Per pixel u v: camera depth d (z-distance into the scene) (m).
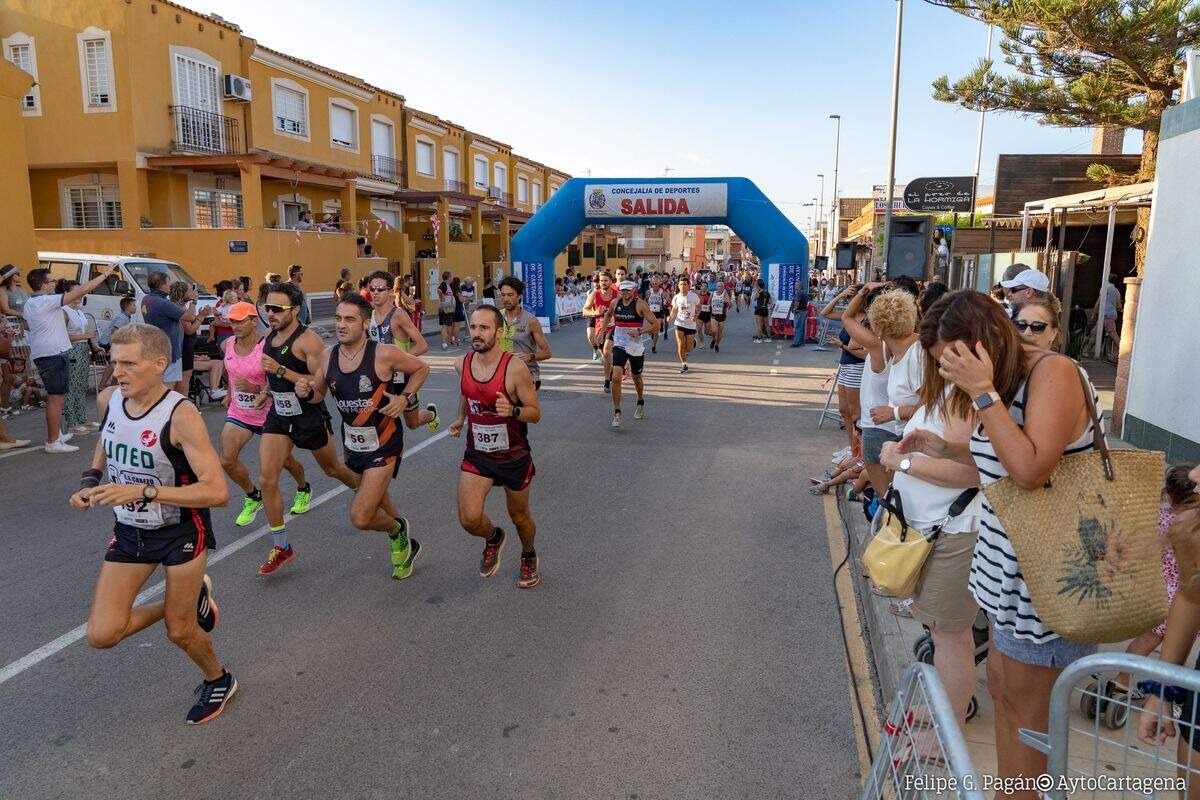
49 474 7.62
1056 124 14.51
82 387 9.36
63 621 4.55
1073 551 2.19
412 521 6.33
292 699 3.77
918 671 2.17
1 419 8.60
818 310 21.75
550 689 3.86
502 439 4.64
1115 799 2.69
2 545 5.75
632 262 77.12
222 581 5.12
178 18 20.94
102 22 19.64
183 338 10.07
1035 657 2.36
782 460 8.36
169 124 20.98
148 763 3.28
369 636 4.39
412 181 33.03
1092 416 2.27
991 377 2.28
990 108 14.34
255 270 20.23
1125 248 18.72
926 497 3.04
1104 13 11.55
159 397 3.29
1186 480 2.94
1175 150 7.26
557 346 19.78
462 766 3.27
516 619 4.61
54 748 3.38
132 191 20.27
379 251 27.39
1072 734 3.04
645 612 4.71
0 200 12.41
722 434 9.62
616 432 9.72
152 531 3.36
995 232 20.02
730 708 3.71
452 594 4.96
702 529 6.19
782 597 4.93
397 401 4.66
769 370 15.67
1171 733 2.52
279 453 5.14
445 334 19.52
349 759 3.32
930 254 10.92
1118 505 2.19
